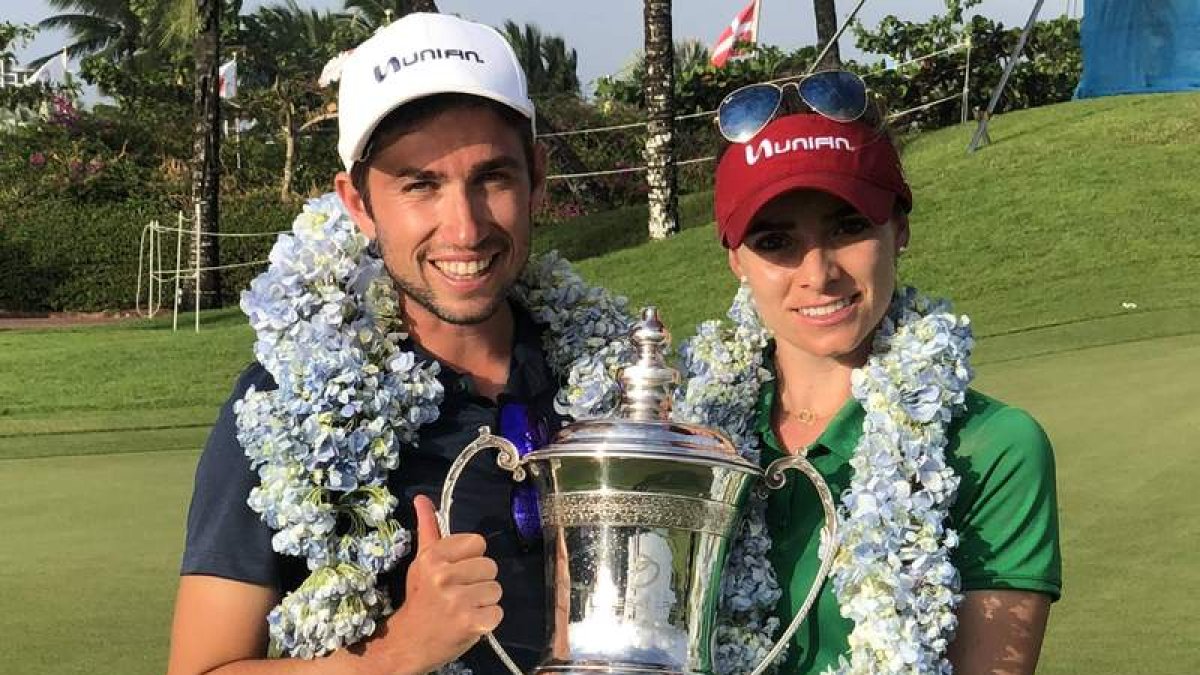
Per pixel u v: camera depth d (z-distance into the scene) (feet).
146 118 94.38
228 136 96.53
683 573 7.36
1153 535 18.48
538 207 8.20
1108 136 53.42
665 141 55.88
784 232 7.68
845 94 7.51
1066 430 24.64
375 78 7.55
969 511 7.55
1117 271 42.19
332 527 7.44
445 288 7.73
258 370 7.97
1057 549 7.57
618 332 8.68
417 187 7.66
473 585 6.94
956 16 71.61
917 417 7.52
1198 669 13.94
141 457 29.76
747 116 7.62
